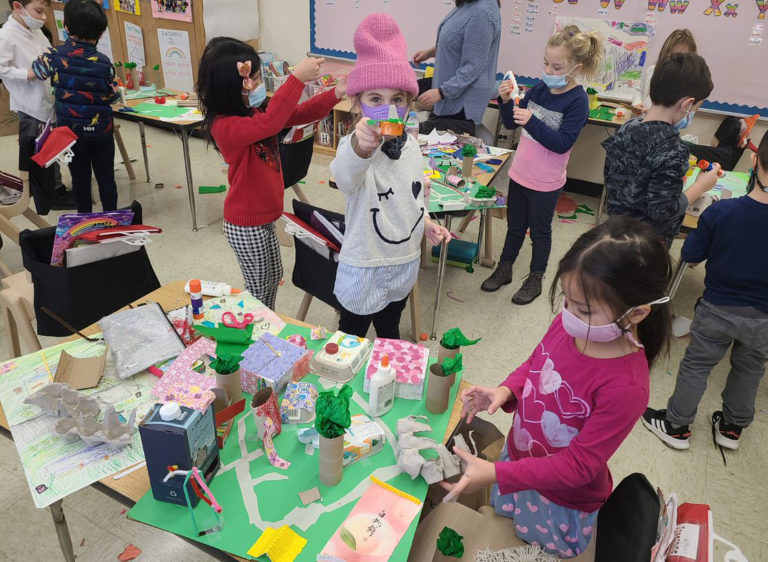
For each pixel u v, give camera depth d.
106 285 1.94
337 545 1.02
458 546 1.11
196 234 3.81
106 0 5.49
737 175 3.16
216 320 1.63
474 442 1.48
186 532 1.04
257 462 1.20
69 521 1.83
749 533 1.94
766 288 1.86
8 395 1.33
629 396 0.96
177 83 5.48
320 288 2.32
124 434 1.20
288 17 5.38
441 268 2.74
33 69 3.18
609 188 2.29
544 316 3.15
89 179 3.56
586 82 4.45
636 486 1.10
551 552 1.15
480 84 3.49
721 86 4.04
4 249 3.48
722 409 2.41
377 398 1.30
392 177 1.62
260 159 2.13
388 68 1.45
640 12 4.09
